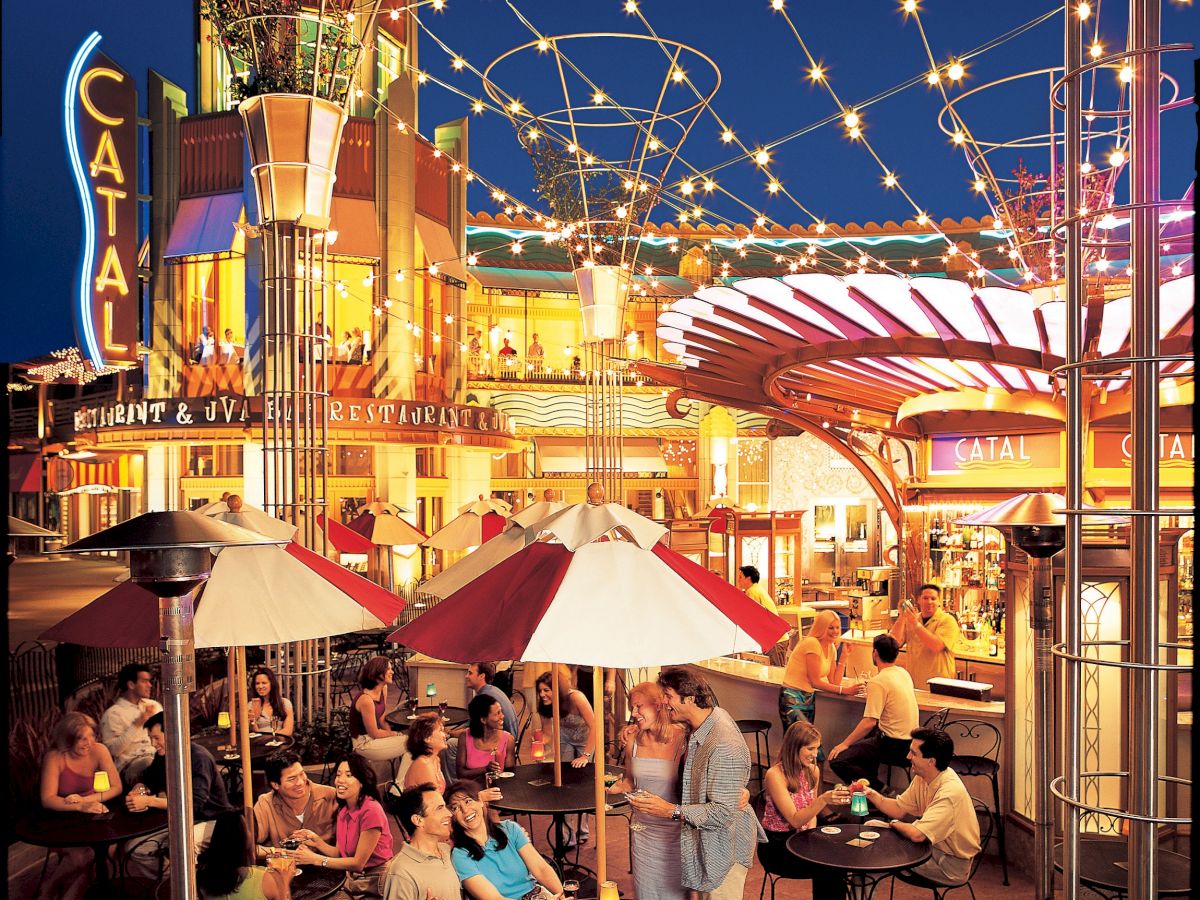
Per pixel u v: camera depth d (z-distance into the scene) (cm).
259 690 928
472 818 558
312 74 934
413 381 2411
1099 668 729
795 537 2073
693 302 1005
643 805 562
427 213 2527
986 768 780
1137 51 253
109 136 1551
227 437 2073
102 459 2967
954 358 909
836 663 986
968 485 1371
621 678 1139
